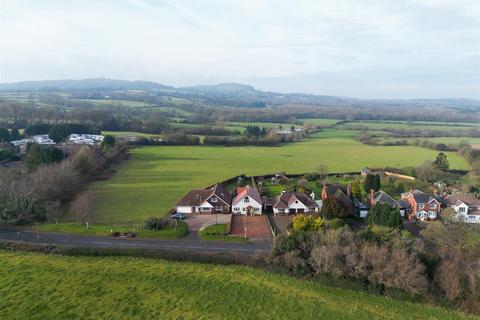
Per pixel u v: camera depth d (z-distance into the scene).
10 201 75.44
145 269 53.38
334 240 54.28
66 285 48.03
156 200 93.75
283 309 43.81
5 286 47.47
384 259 49.91
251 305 44.47
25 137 178.38
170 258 57.47
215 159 155.62
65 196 93.31
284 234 63.41
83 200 91.19
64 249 58.75
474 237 62.81
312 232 58.41
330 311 43.72
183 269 53.72
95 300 44.75
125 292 46.66
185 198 86.00
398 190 106.25
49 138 174.12
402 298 47.50
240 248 63.16
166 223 72.12
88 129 195.25
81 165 110.44
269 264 54.75
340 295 47.75
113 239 65.31
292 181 116.62
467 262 51.47
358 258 51.28
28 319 40.94
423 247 54.91
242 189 95.69
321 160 158.25
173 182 113.81
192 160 151.88
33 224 71.62
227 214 83.75
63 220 76.44
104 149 139.00
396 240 54.44
